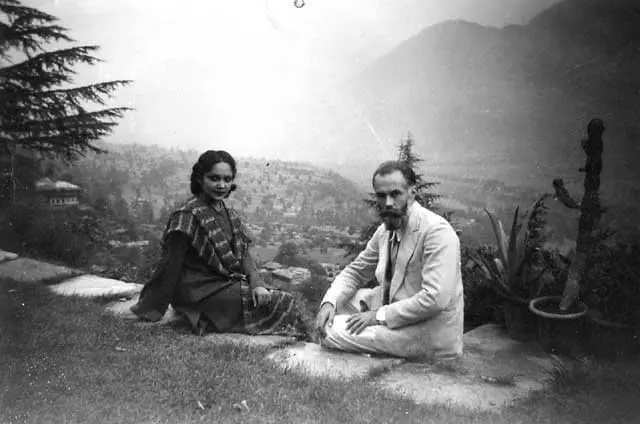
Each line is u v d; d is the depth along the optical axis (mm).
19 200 9398
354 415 2527
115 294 5289
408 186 3670
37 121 9531
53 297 4734
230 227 4484
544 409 2758
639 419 2641
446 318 3674
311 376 3166
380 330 3715
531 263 4434
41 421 2160
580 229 3832
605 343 3633
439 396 3035
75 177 24250
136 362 3100
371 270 4219
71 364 2916
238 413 2463
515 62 106875
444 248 3590
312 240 50000
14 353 2967
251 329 4238
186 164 114375
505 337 4289
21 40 9625
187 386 2742
